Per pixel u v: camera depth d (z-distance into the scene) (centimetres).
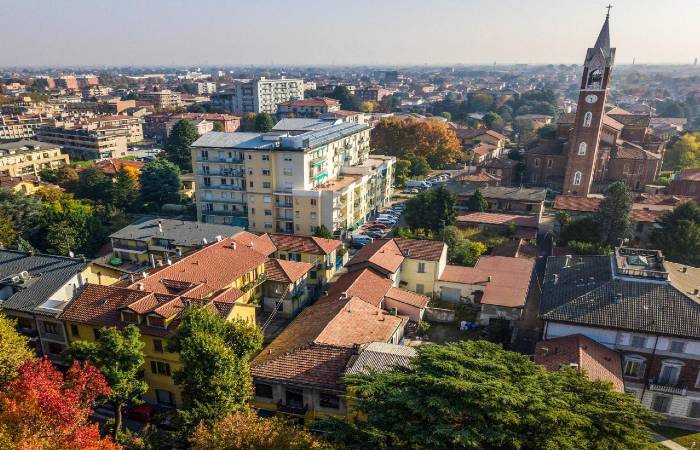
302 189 9612
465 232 9462
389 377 3338
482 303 6272
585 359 4550
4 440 2888
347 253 8744
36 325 5353
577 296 5234
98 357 4006
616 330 4841
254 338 4462
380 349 4441
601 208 8519
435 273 7038
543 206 11494
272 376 4344
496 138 18125
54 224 8969
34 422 3102
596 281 5409
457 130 19488
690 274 5625
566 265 6041
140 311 4881
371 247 7369
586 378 3531
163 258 7831
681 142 15675
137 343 4191
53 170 13712
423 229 9156
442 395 2970
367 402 3191
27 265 6138
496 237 9219
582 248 8012
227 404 3841
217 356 3894
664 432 4700
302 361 4438
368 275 6494
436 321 6550
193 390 3909
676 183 11588
